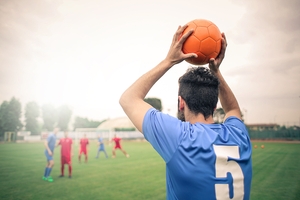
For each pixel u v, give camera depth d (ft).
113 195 16.55
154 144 3.35
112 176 23.30
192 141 3.15
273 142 75.61
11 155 45.73
